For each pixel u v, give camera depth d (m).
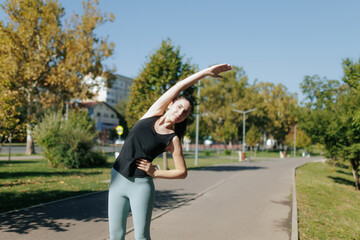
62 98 28.73
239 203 8.82
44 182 11.21
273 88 76.75
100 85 28.98
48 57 27.00
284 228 6.14
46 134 17.53
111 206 2.49
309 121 19.36
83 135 18.47
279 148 91.56
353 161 18.02
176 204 8.38
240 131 67.56
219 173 18.55
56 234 5.19
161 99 2.52
